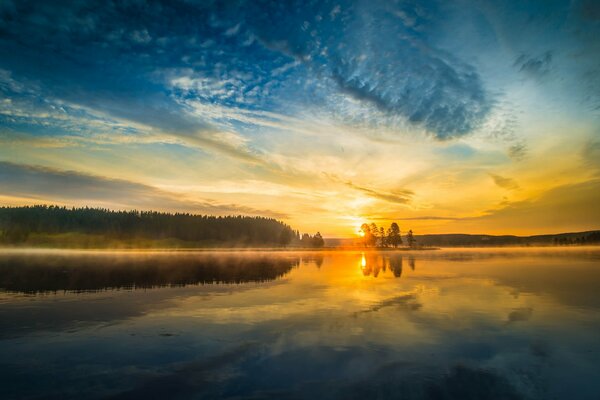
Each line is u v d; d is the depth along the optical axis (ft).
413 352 39.73
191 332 48.03
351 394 29.68
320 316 56.95
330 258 245.04
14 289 88.38
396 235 540.93
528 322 52.70
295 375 33.58
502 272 127.54
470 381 32.07
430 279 107.24
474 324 51.60
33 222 524.93
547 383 31.73
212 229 634.43
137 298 74.69
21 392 30.25
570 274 119.14
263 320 54.49
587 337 45.09
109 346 42.22
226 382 32.12
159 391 30.40
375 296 76.13
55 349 41.16
